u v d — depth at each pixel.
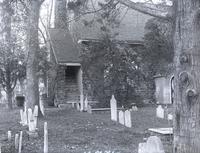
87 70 22.67
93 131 12.00
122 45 22.70
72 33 24.27
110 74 22.38
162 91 23.23
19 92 28.94
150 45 20.84
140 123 14.16
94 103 22.38
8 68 22.80
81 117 15.96
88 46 22.69
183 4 5.11
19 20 16.55
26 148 9.15
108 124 13.72
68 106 22.33
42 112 16.83
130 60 22.88
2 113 18.67
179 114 5.07
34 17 15.86
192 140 4.90
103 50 22.02
